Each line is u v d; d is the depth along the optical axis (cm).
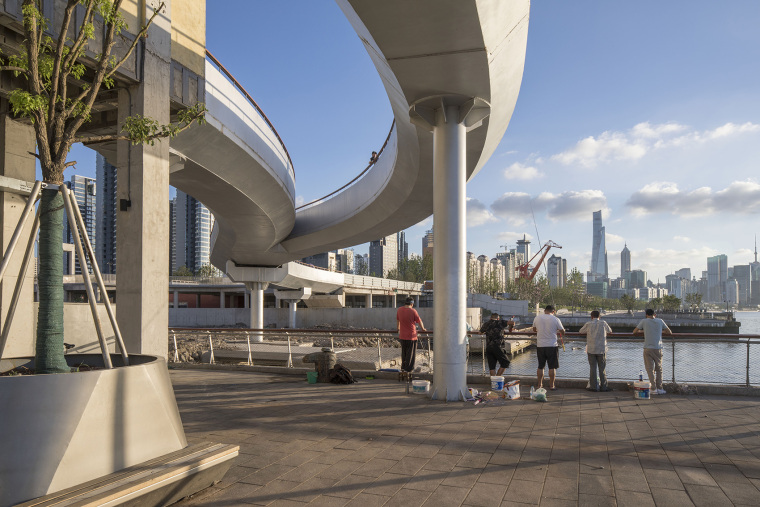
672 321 7931
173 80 1077
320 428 698
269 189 2414
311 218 3703
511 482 480
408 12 717
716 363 1031
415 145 1812
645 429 682
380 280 8131
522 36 955
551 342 998
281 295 5881
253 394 974
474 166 1773
